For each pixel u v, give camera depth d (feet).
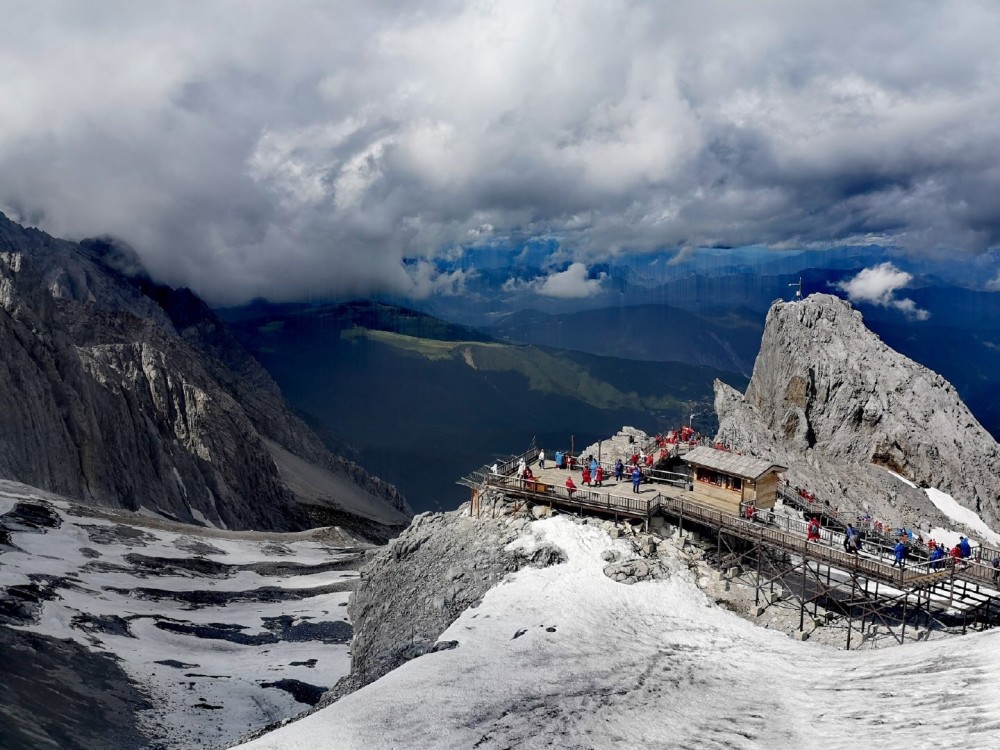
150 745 145.28
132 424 518.37
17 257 516.73
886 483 309.42
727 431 322.34
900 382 337.52
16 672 150.61
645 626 144.77
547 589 154.20
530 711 108.88
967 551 149.28
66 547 278.26
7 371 413.18
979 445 326.03
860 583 164.14
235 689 185.16
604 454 229.66
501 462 207.92
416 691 114.21
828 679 124.57
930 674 115.75
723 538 172.86
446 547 185.26
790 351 346.74
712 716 110.11
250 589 283.59
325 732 103.09
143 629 217.97
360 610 196.95
